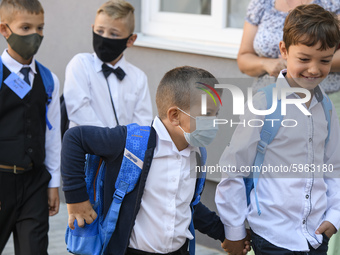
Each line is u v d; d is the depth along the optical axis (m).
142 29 5.45
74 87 3.97
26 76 3.40
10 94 3.34
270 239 2.67
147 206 2.51
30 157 3.37
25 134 3.36
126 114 4.10
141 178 2.45
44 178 3.46
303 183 2.67
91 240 2.54
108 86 4.04
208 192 4.45
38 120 3.42
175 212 2.51
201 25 5.08
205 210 2.88
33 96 3.39
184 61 4.91
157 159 2.50
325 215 2.79
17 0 3.36
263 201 2.69
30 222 3.37
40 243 3.36
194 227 2.89
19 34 3.37
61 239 4.81
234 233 2.75
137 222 2.52
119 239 2.50
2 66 3.36
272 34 3.63
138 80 4.20
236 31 4.85
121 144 2.47
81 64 4.02
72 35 5.70
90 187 2.59
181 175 2.52
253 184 2.75
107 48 3.99
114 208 2.47
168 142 2.50
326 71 2.64
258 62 3.69
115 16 3.97
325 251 2.79
